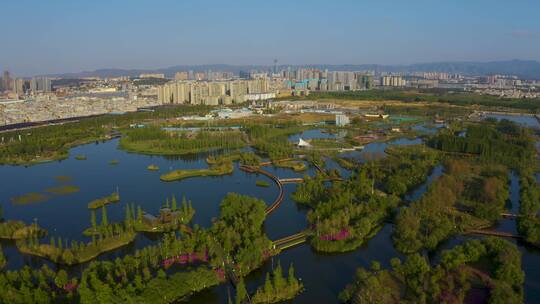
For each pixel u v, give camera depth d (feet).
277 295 571.69
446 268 608.60
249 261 641.40
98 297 515.50
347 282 620.90
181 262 655.35
